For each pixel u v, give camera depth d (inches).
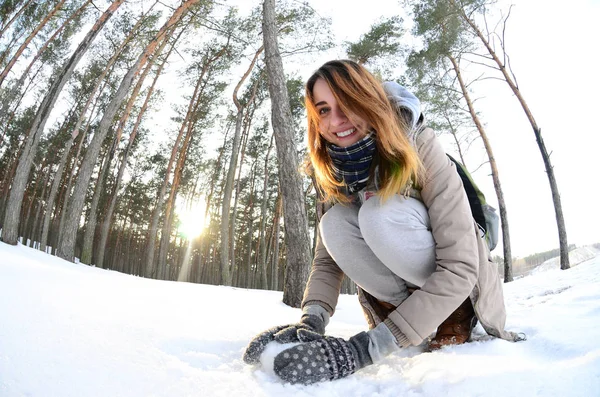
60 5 534.3
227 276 509.4
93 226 486.9
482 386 30.4
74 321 47.3
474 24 464.8
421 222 45.3
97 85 547.2
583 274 182.5
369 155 44.7
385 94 43.8
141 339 45.0
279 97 207.8
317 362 35.4
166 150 975.0
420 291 40.5
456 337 46.8
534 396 28.4
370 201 45.4
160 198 677.9
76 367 33.5
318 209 56.2
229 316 72.0
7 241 272.4
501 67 445.4
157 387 31.9
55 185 509.4
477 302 44.8
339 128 43.9
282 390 33.7
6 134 916.0
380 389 34.2
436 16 468.1
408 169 42.4
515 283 261.3
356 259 48.3
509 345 43.8
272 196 1150.3
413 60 498.6
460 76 492.7
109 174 1101.1
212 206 1370.6
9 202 287.9
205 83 711.7
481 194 50.0
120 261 1376.7
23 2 577.9
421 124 46.0
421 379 34.5
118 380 32.2
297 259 183.9
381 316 52.1
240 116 574.6
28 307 49.6
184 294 110.0
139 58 387.9
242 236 1409.9
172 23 421.7
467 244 41.9
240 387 33.6
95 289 82.3
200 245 1390.3
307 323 45.0
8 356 33.3
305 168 56.9
